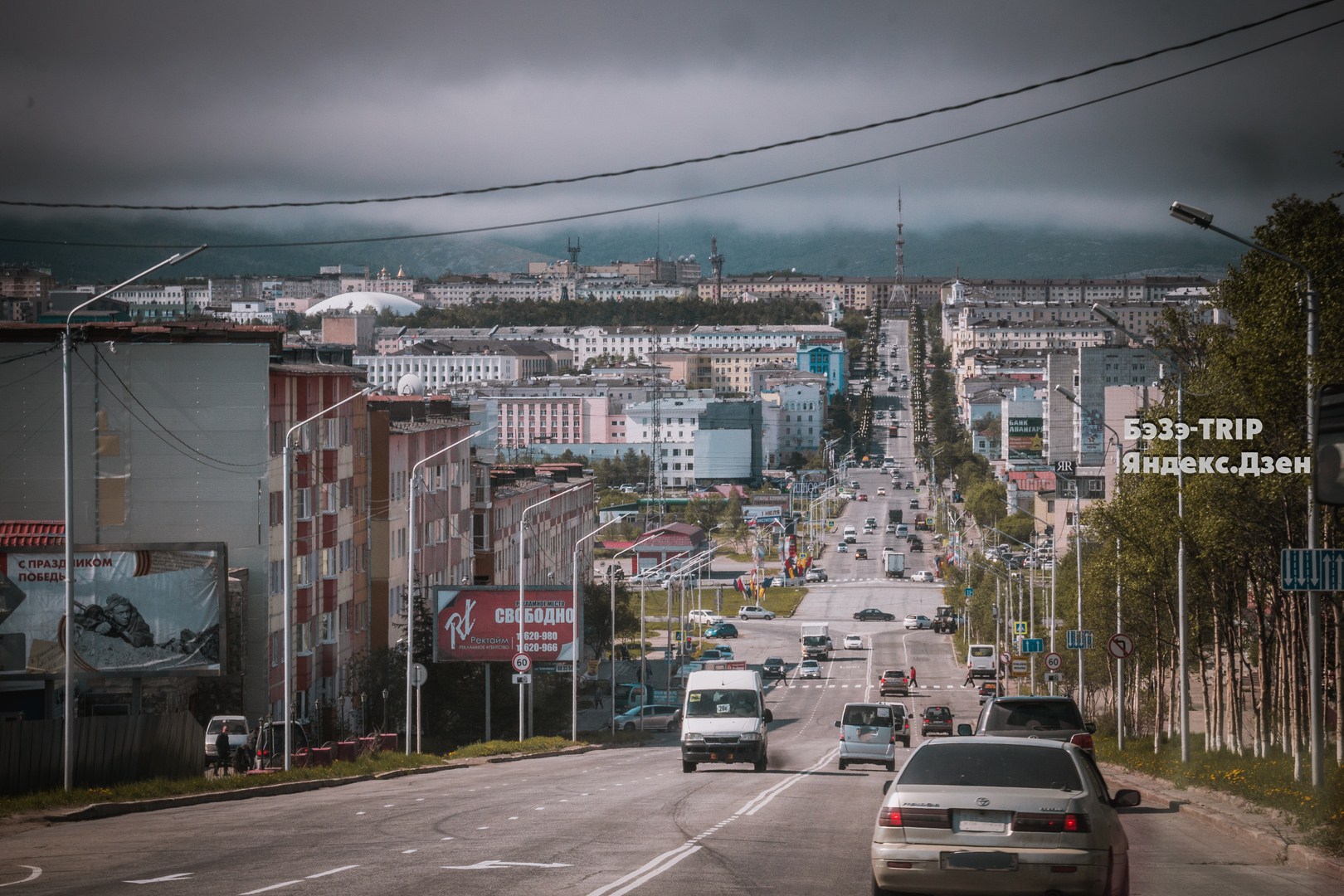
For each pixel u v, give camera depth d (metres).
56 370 99.88
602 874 29.02
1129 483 85.94
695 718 73.94
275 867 30.34
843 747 79.81
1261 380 59.94
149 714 56.91
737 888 27.19
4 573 83.62
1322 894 28.69
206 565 86.38
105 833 39.84
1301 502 63.03
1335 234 59.81
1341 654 60.03
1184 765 67.75
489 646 112.50
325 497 117.50
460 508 162.50
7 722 49.69
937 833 22.72
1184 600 71.50
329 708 112.38
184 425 101.00
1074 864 22.17
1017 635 149.50
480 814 44.59
